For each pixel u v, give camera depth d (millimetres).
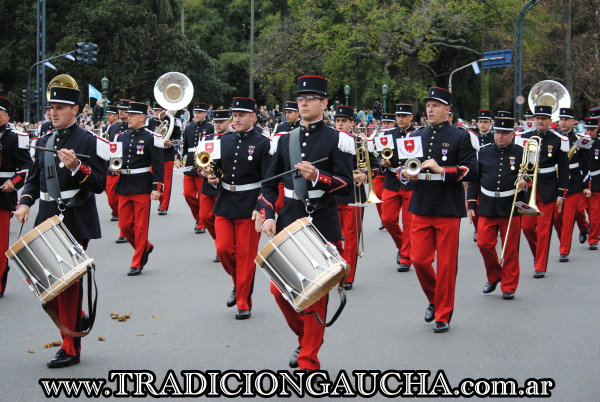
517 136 11125
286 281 5629
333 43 42094
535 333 7500
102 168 6922
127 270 10570
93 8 43062
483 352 6867
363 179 9391
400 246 11172
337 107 10289
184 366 6465
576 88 50750
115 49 44531
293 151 6395
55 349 6949
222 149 8203
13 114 42938
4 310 8375
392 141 10820
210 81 48031
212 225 11141
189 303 8727
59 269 5922
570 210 11523
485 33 43719
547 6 45719
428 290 7859
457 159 7754
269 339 7262
